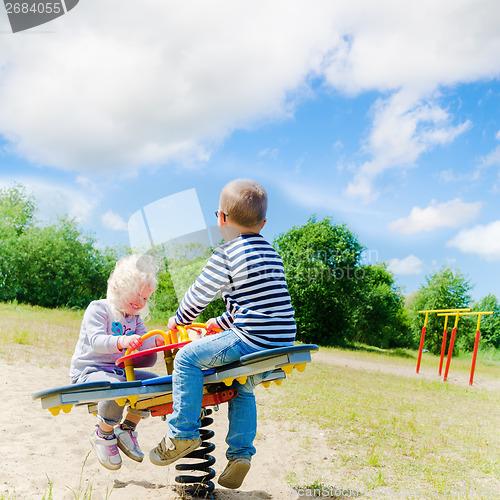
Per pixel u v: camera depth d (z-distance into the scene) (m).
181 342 2.97
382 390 10.33
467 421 7.60
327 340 28.23
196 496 3.23
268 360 2.73
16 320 14.68
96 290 28.75
